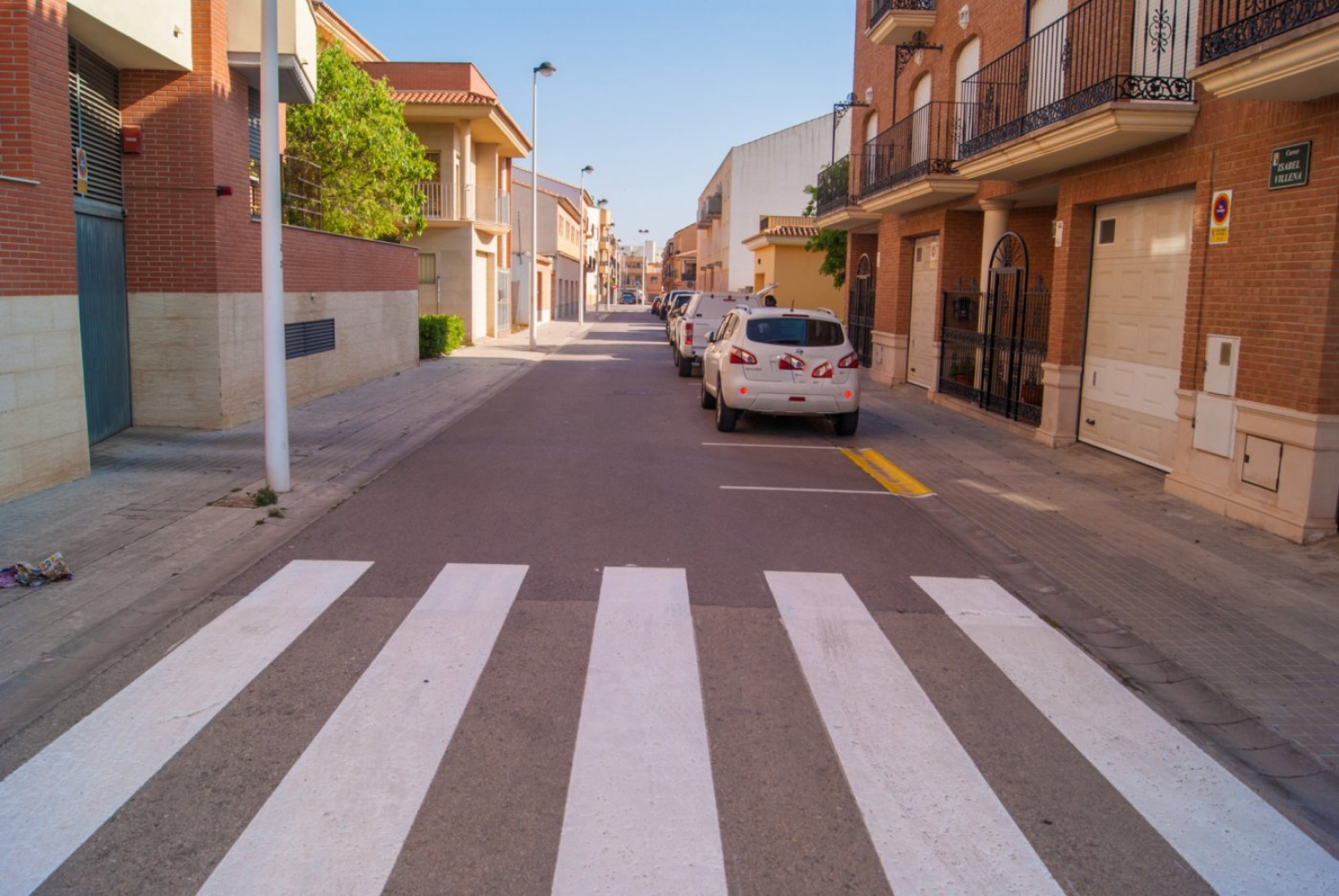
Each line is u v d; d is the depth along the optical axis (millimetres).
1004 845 3643
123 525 7777
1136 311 11203
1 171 8477
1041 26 13383
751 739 4410
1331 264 7570
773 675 5141
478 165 34812
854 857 3529
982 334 15977
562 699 4766
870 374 22922
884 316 21703
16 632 5559
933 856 3555
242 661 5164
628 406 16703
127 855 3445
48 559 6457
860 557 7500
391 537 7762
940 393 17875
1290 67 6945
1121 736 4578
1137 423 11234
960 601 6473
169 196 11969
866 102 22922
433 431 13367
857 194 22328
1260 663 5535
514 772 4059
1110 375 11836
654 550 7539
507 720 4527
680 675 5098
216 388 12352
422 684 4898
